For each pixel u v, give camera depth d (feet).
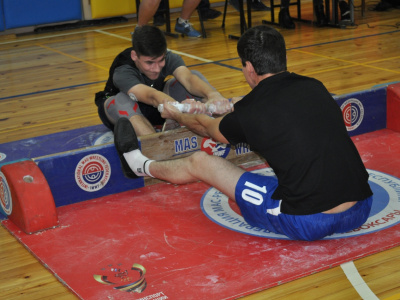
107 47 23.22
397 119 11.92
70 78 18.61
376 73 16.89
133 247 8.16
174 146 10.34
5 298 7.16
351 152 7.54
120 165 9.96
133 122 10.66
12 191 8.84
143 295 6.95
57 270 7.66
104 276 7.45
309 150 7.28
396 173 10.07
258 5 29.22
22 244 8.47
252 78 7.89
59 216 9.25
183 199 9.68
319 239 7.84
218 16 28.09
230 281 7.16
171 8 30.22
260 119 7.41
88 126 13.65
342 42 21.47
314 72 17.44
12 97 16.75
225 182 8.12
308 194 7.30
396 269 7.31
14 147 12.31
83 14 28.68
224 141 8.16
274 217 7.61
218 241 8.20
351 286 7.01
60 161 9.46
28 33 27.32
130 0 29.04
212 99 10.01
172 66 11.40
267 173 10.49
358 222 7.72
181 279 7.27
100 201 9.75
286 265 7.46
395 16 25.94
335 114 7.59
